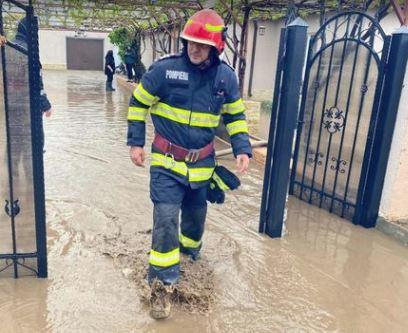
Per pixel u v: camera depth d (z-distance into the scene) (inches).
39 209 127.1
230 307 125.3
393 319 126.1
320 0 291.6
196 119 119.2
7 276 132.9
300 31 152.8
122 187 217.6
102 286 130.8
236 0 361.7
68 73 1033.5
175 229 120.4
